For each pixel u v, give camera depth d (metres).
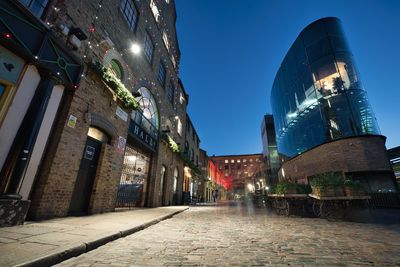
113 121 7.57
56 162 4.94
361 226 5.55
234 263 2.58
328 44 18.36
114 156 7.56
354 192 6.75
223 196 56.56
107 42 7.33
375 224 5.88
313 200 8.12
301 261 2.66
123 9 9.22
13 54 4.12
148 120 11.78
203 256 2.87
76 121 5.64
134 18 10.39
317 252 3.08
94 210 6.36
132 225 4.68
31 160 4.49
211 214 9.34
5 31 3.85
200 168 30.39
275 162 32.00
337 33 18.39
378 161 12.56
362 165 12.72
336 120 15.52
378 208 11.62
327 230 5.00
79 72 5.72
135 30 10.32
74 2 5.79
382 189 12.29
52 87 4.80
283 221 6.80
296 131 20.44
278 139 27.16
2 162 3.83
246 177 56.69
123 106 8.24
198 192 27.84
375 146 12.94
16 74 4.16
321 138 16.45
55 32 5.07
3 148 3.86
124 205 9.71
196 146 28.95
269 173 32.28
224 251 3.13
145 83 11.16
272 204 12.02
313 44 19.67
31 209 4.45
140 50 10.65
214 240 3.91
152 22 12.84
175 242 3.71
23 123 4.16
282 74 25.25
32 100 4.39
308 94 19.06
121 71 8.75
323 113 16.78
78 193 5.97
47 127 4.92
